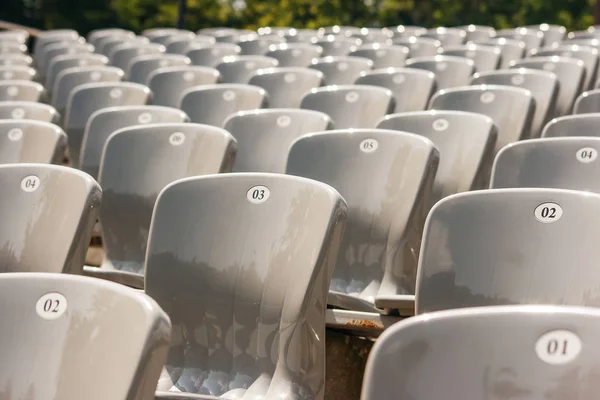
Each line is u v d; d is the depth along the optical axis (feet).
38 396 6.24
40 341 6.31
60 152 13.21
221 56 30.27
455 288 8.32
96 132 15.28
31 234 9.65
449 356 5.39
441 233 8.38
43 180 9.75
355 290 11.41
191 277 9.02
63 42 38.81
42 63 33.73
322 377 8.57
